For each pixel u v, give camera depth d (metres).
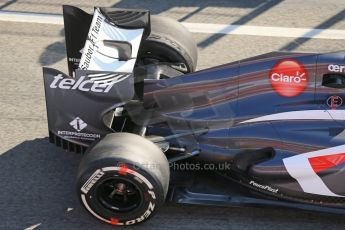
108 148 6.74
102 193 7.06
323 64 6.99
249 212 7.69
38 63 11.23
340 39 12.07
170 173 7.83
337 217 7.60
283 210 7.43
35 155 8.79
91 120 7.39
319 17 12.98
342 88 7.02
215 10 13.29
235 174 7.45
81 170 6.80
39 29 12.45
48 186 8.17
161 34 9.05
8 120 9.59
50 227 7.46
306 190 7.22
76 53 8.99
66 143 7.77
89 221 7.54
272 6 13.49
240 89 7.37
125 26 8.73
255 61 7.25
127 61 8.05
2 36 12.15
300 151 7.19
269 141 7.31
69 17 8.69
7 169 8.51
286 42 11.95
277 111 7.34
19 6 13.39
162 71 8.68
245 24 12.67
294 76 7.11
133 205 7.09
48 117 7.51
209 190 7.56
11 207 7.79
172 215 7.62
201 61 11.27
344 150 7.09
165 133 7.74
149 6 13.48
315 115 7.24
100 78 7.11
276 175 7.20
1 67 11.06
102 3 13.59
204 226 7.47
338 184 7.09
